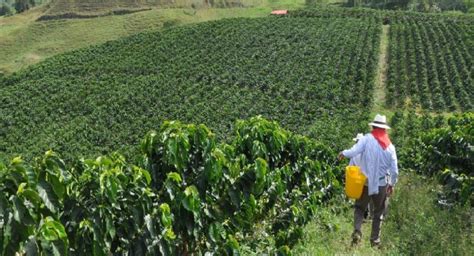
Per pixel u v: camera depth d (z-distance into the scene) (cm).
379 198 898
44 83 6056
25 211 488
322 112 4572
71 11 10962
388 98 4791
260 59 6212
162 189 701
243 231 864
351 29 7294
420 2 10562
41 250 498
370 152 884
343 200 1409
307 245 920
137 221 632
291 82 5338
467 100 4609
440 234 847
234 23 7900
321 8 9431
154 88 5512
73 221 580
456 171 1298
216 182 756
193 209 675
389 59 5975
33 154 4150
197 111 4725
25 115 5203
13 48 9894
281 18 8275
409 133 3781
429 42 6450
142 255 631
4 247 473
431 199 1090
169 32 7606
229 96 5119
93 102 5253
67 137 4406
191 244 749
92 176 619
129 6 10975
